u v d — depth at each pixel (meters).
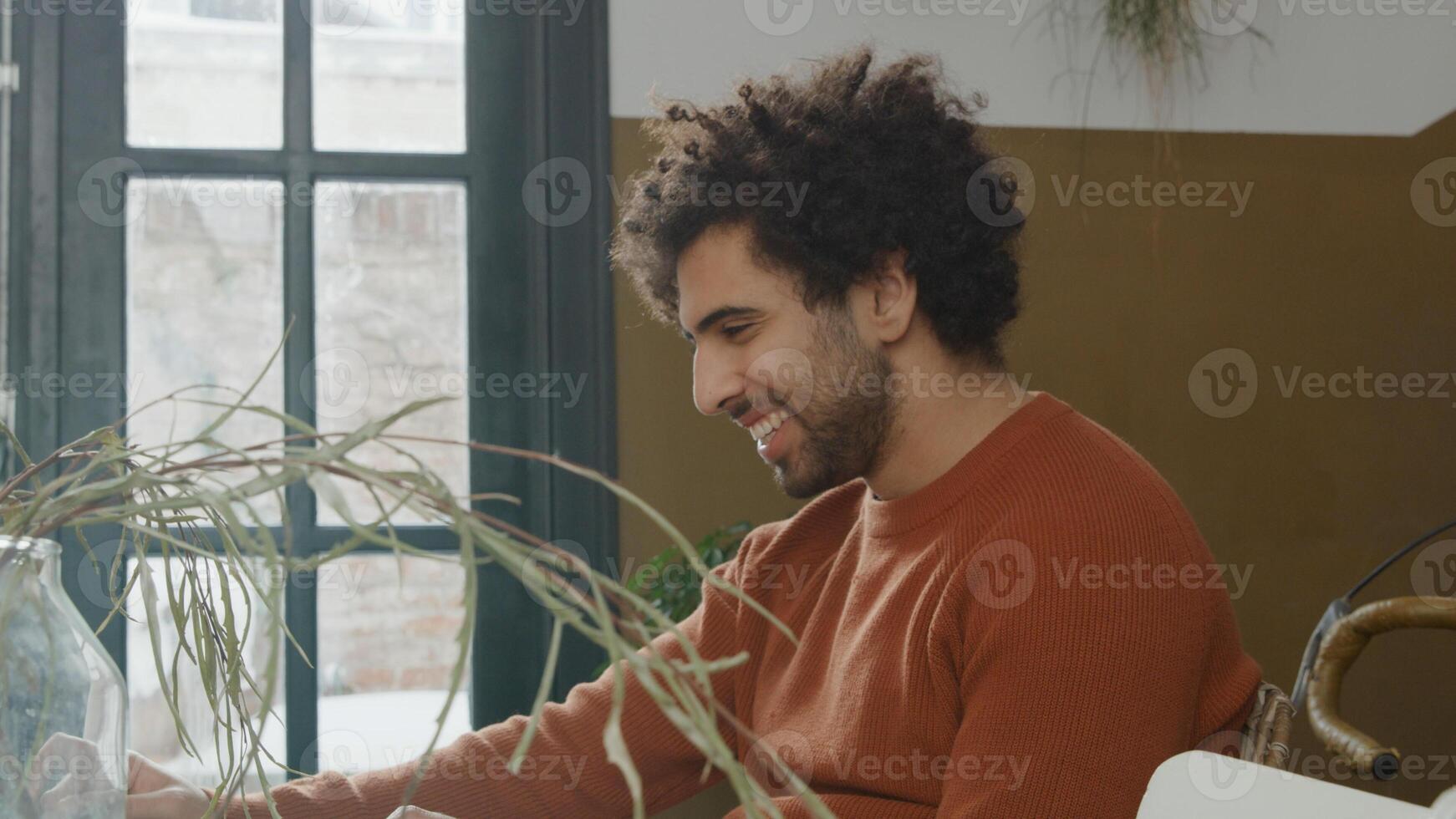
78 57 2.32
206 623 0.70
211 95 2.36
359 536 0.48
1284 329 2.49
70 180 2.31
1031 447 1.10
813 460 1.16
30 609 0.58
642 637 0.44
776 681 1.28
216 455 0.53
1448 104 2.53
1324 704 1.35
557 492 2.33
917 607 1.08
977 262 1.16
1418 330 2.51
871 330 1.14
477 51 2.39
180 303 2.34
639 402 2.36
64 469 2.25
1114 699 0.97
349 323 2.38
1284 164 2.51
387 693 2.32
